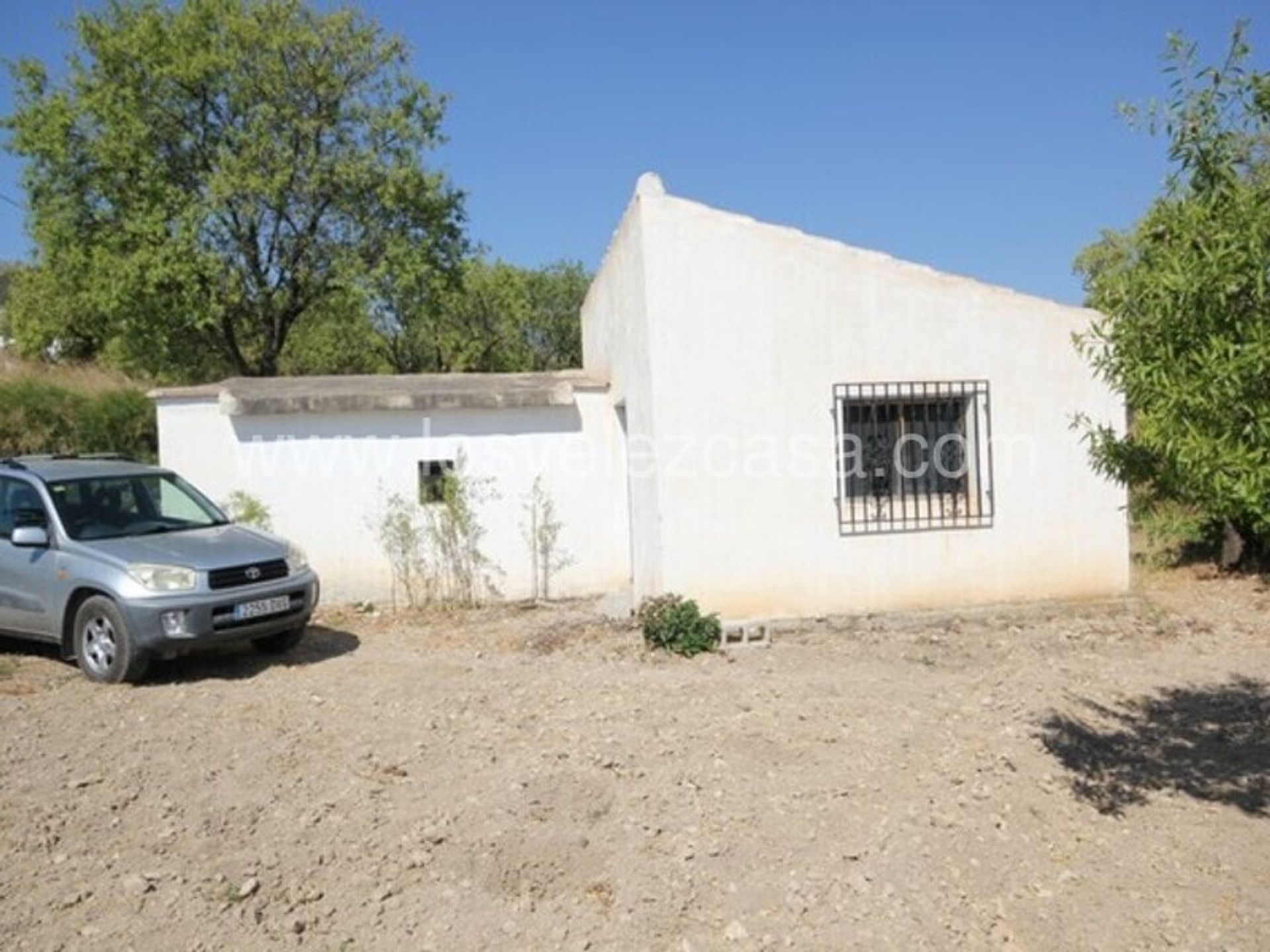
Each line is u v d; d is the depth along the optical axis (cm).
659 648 858
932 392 950
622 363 1092
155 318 2284
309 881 440
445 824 492
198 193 2347
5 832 477
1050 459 972
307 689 741
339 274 2453
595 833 484
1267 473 347
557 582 1168
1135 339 401
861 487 954
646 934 405
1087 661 812
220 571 777
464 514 1135
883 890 436
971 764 575
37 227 2275
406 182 2472
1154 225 418
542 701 704
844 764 571
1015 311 962
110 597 752
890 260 941
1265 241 365
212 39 2322
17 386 1577
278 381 1244
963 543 958
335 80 2398
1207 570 1212
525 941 399
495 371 3766
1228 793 537
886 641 883
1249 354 349
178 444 1096
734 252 913
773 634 910
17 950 377
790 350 923
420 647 910
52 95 2267
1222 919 412
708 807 512
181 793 532
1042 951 395
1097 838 486
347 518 1123
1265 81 400
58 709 691
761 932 407
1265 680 752
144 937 390
